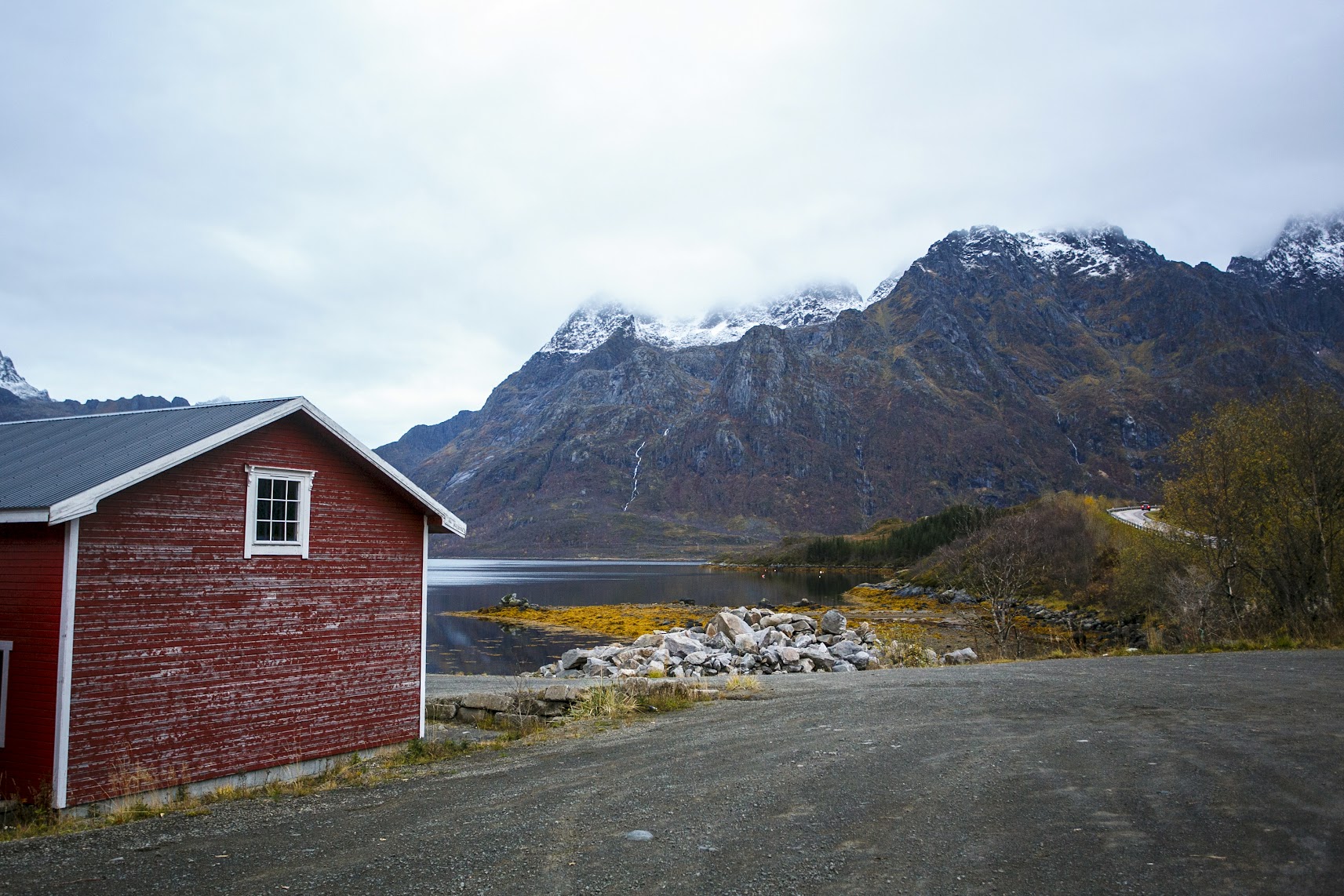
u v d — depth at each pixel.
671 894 5.87
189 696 11.73
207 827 8.74
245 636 12.45
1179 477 31.00
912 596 77.62
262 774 12.48
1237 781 8.21
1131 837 6.65
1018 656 30.81
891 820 7.46
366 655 14.13
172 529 11.71
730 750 11.13
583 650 30.50
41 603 10.77
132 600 11.23
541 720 15.74
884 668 26.67
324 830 8.16
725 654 28.30
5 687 10.87
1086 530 54.38
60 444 13.85
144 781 11.02
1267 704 12.98
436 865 6.75
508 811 8.41
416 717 14.81
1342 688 14.55
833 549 160.25
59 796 10.34
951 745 10.78
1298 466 26.30
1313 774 8.41
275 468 13.01
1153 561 35.03
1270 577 27.22
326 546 13.68
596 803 8.55
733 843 6.98
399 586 14.80
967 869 6.11
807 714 14.09
